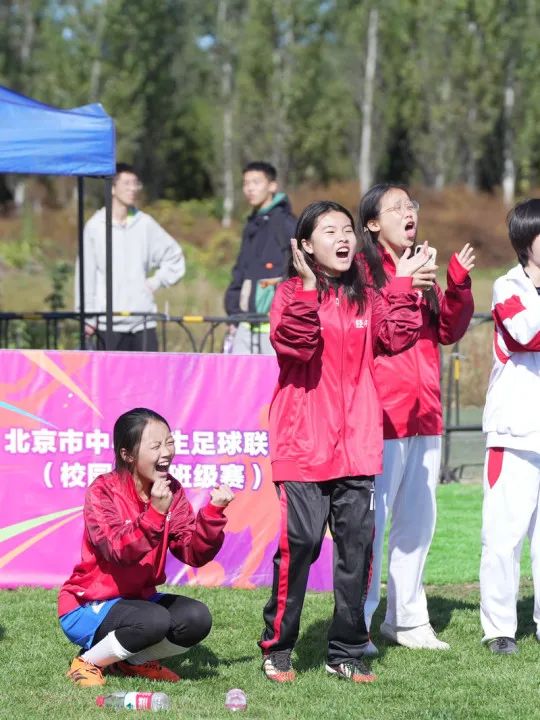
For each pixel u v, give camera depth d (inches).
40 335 770.2
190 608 272.2
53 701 258.5
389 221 297.1
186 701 260.7
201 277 1294.3
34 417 359.3
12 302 1193.4
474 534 446.0
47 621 323.6
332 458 270.2
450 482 549.3
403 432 298.4
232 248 2122.3
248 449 363.9
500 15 2849.4
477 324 589.6
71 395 359.3
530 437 300.2
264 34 2997.0
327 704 260.2
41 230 2321.6
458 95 2856.8
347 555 273.9
